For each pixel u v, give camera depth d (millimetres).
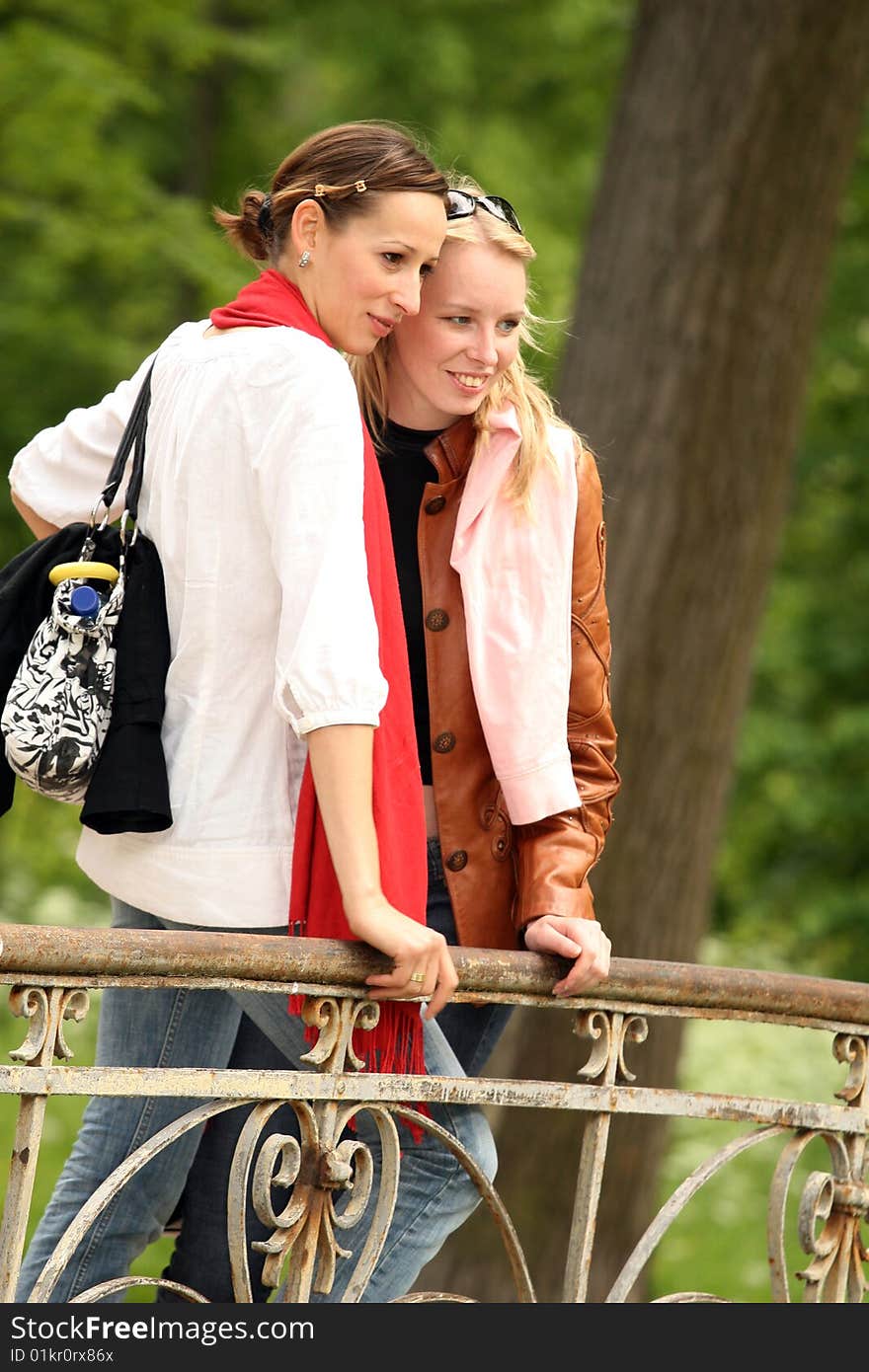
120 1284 7895
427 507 10078
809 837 48688
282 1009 8875
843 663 46906
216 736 8500
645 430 20922
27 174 37312
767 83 20781
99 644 8547
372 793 8180
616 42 40062
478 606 9867
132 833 8625
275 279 8977
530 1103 9117
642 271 21047
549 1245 21016
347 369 8531
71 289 40281
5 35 37344
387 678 8477
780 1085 36312
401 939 7910
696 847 21500
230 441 8469
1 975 7000
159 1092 7516
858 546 47219
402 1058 8586
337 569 8008
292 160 9062
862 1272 10781
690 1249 31312
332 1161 8219
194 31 39531
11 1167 7148
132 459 9148
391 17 44531
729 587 21250
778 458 21422
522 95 45062
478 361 9797
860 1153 10820
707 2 21125
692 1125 35375
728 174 20812
